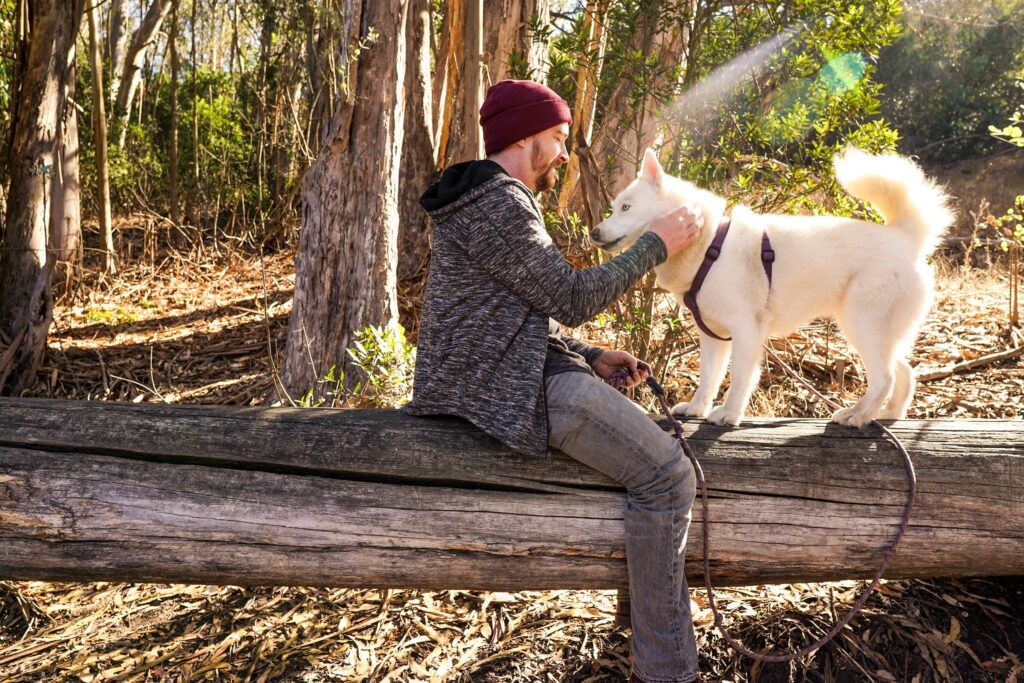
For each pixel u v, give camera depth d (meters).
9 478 2.25
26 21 5.66
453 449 2.36
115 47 14.99
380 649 2.71
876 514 2.43
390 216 4.78
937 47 15.46
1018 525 2.44
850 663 2.52
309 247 4.79
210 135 12.30
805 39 3.74
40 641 2.84
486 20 5.66
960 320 5.28
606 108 4.09
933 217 2.67
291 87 12.16
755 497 2.42
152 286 8.16
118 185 11.23
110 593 3.12
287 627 2.85
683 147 3.99
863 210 3.78
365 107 4.67
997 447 2.52
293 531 2.28
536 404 2.08
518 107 2.14
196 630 2.85
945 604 2.73
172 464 2.35
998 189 13.03
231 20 13.92
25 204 5.43
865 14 3.62
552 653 2.65
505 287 2.07
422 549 2.31
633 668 2.25
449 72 6.36
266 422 2.44
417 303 6.14
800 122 4.04
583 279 2.05
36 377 5.39
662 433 2.18
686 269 2.66
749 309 2.62
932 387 4.33
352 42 4.61
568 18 5.87
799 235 2.63
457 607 2.91
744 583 2.47
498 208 2.00
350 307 4.76
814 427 2.59
